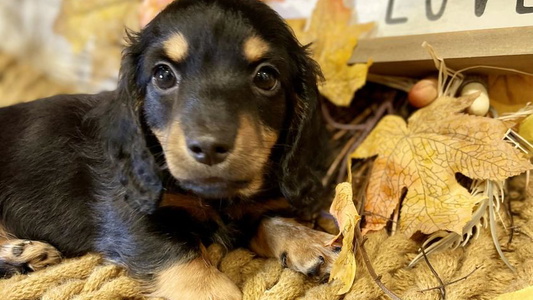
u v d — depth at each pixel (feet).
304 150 0.71
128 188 0.69
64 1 1.33
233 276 0.68
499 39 0.76
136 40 0.69
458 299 0.62
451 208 0.70
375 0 0.87
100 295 0.64
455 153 0.74
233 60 0.62
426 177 0.74
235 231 0.75
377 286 0.63
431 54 0.80
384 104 0.89
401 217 0.72
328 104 0.92
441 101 0.81
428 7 0.82
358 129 0.88
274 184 0.72
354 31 0.88
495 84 0.84
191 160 0.58
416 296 0.62
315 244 0.68
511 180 0.80
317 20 0.90
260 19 0.65
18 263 0.71
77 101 0.81
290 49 0.68
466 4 0.79
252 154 0.60
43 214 0.76
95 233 0.74
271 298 0.62
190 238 0.70
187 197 0.70
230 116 0.58
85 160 0.76
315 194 0.74
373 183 0.77
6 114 0.81
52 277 0.67
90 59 1.29
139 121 0.67
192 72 0.62
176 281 0.65
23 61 1.42
